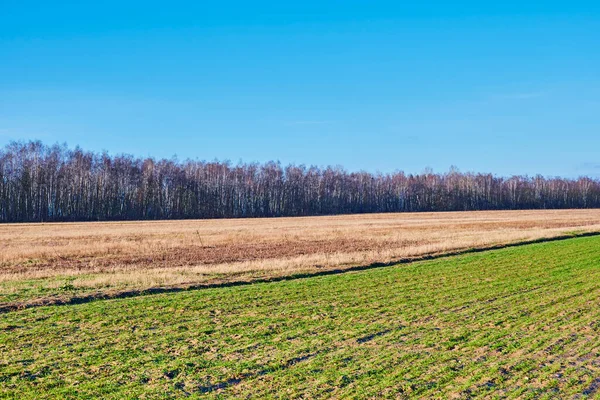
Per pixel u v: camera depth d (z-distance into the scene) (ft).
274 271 80.59
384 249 116.47
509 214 344.28
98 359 37.40
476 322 47.37
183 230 191.72
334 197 446.19
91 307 54.70
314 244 131.34
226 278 73.92
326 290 64.80
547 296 58.85
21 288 65.21
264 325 47.21
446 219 274.98
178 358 37.65
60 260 102.94
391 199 480.23
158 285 67.62
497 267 82.69
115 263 97.50
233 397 30.37
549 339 41.47
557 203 540.93
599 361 35.99
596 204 565.53
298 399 30.01
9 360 37.11
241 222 265.75
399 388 31.45
